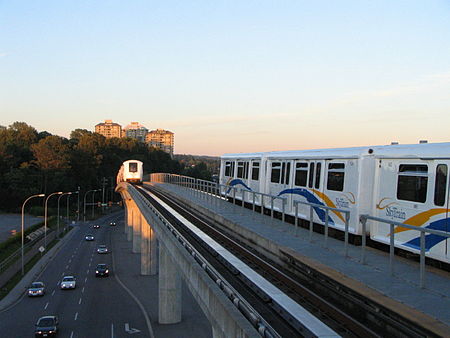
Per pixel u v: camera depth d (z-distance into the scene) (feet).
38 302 104.01
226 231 66.90
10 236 173.37
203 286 36.52
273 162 71.92
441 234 26.03
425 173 36.52
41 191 294.87
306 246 44.37
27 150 330.13
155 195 138.41
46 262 155.53
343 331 26.37
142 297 110.63
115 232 247.70
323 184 54.13
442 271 33.83
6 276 121.29
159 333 83.30
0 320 89.10
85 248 189.78
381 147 43.47
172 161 522.88
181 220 76.89
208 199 100.53
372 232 43.32
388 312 24.99
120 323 88.99
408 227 29.37
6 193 276.00
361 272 33.12
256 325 25.64
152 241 138.62
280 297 31.89
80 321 89.71
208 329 86.17
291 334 26.55
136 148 473.67
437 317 23.15
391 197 40.75
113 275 137.28
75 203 345.10
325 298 32.89
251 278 37.42
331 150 53.42
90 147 373.81
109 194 407.44
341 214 49.70
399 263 36.42
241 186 88.99
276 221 64.90
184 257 45.91
